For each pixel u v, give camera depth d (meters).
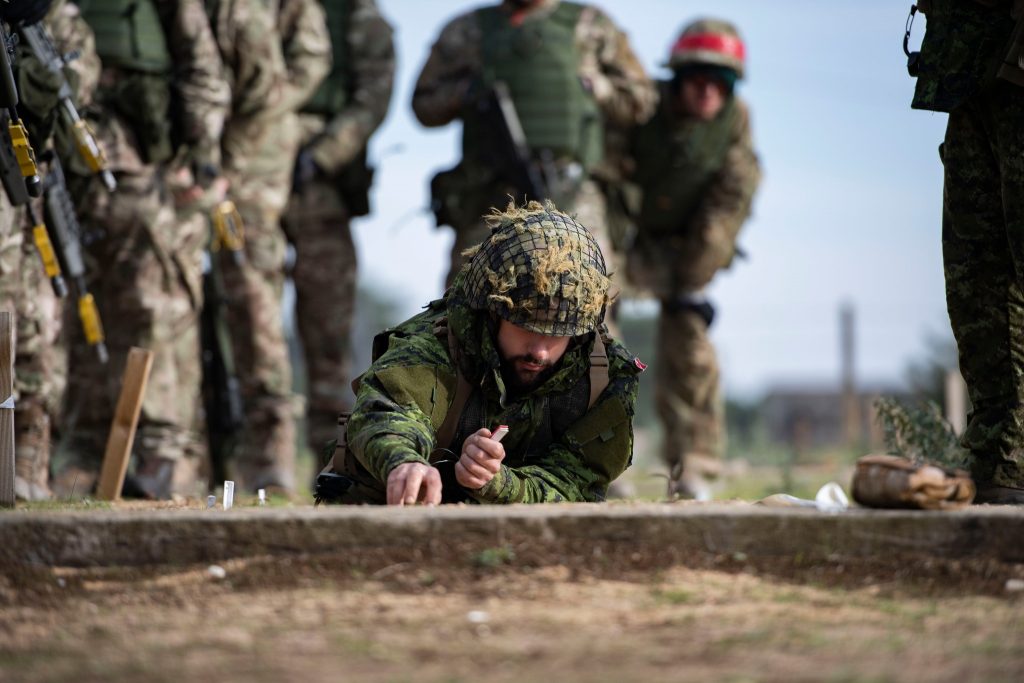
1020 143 7.88
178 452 12.77
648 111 17.67
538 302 7.36
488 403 7.78
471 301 7.55
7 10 9.90
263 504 9.64
